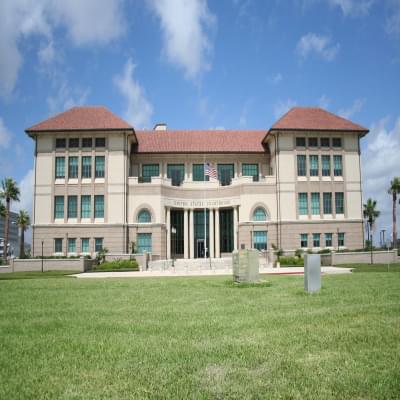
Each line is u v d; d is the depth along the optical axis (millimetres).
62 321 12812
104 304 16609
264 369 7812
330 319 12188
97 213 58125
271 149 63500
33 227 57562
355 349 8953
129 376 7520
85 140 59125
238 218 60875
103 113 61812
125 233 57625
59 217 58094
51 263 48906
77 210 58000
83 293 21000
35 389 6941
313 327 11172
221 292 20375
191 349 9188
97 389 6926
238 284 23734
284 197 59062
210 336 10422
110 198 58000
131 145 64250
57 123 59594
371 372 7500
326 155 60375
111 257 53031
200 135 68750
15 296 19984
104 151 58812
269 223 59250
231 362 8219
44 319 13242
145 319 12922
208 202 62719
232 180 61875
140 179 61844
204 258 59375
